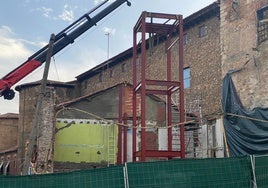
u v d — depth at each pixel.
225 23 24.36
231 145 21.81
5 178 9.83
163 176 10.70
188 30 36.00
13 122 53.38
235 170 11.33
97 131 28.55
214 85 31.86
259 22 21.94
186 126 27.75
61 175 10.18
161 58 39.16
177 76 37.00
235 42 23.36
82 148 28.02
